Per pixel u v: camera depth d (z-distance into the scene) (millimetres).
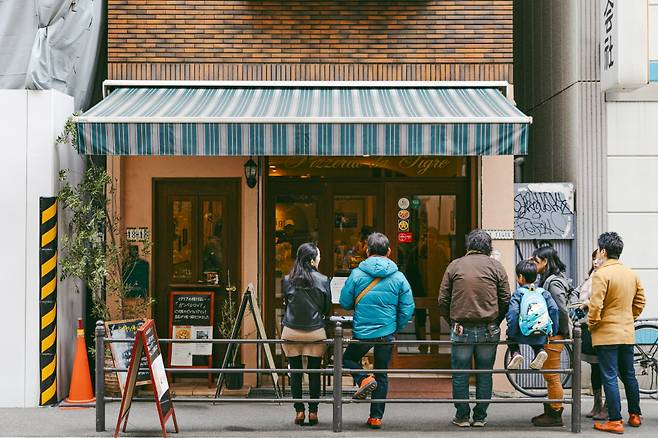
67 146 8727
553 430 7227
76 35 9016
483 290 7219
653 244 9234
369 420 7320
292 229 9875
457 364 7340
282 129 7613
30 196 8258
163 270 9648
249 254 9461
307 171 9867
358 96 8930
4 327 8203
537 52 11062
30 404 8180
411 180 9852
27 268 8227
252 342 7125
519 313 7180
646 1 8633
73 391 8289
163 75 9359
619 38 8648
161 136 7613
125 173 9508
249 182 9445
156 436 6945
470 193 9734
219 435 6988
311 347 7293
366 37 9398
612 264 7293
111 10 9367
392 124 7586
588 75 9383
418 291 9836
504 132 7559
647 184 9289
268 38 9398
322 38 9406
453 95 8969
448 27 9383
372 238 7426
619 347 7375
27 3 8820
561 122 9977
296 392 7453
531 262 7320
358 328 7285
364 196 9875
